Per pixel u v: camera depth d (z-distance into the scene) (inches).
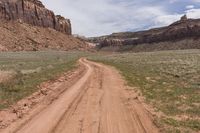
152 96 879.7
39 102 778.8
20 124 553.3
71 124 556.4
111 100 826.2
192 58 2906.0
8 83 995.9
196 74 1469.0
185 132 506.0
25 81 1115.3
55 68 1955.0
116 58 4015.8
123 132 507.2
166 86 1091.9
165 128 529.3
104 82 1282.0
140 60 3097.9
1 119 586.9
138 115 638.5
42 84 1108.5
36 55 5064.0
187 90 975.0
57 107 718.5
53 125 547.8
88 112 665.0
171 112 666.8
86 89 1058.1
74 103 775.1
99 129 524.7
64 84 1197.1
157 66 2156.7
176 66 2030.0
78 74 1705.2
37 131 508.1
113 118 609.9
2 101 746.2
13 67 1972.2
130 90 1026.1
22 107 703.1
